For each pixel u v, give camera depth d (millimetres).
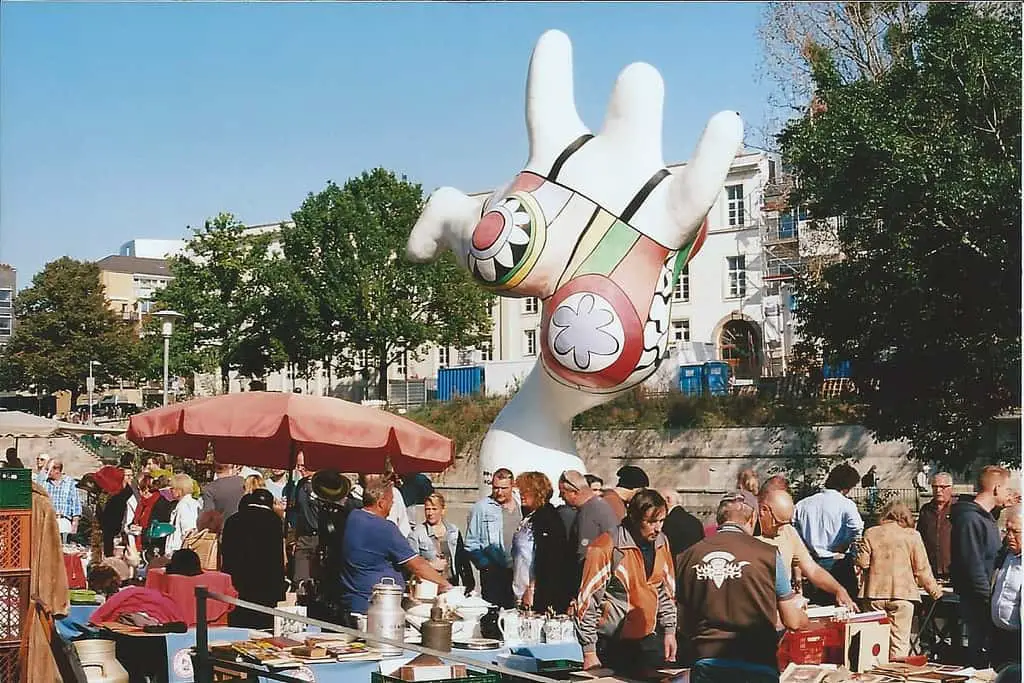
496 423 13562
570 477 9422
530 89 13047
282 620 7996
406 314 45844
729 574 6527
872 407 26469
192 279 43781
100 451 28891
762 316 49375
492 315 54219
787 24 34375
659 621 7492
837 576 10523
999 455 26000
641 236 12508
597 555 7352
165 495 14008
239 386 46750
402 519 11797
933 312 24203
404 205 46406
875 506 28828
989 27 23891
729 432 34719
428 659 6758
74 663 7281
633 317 12375
